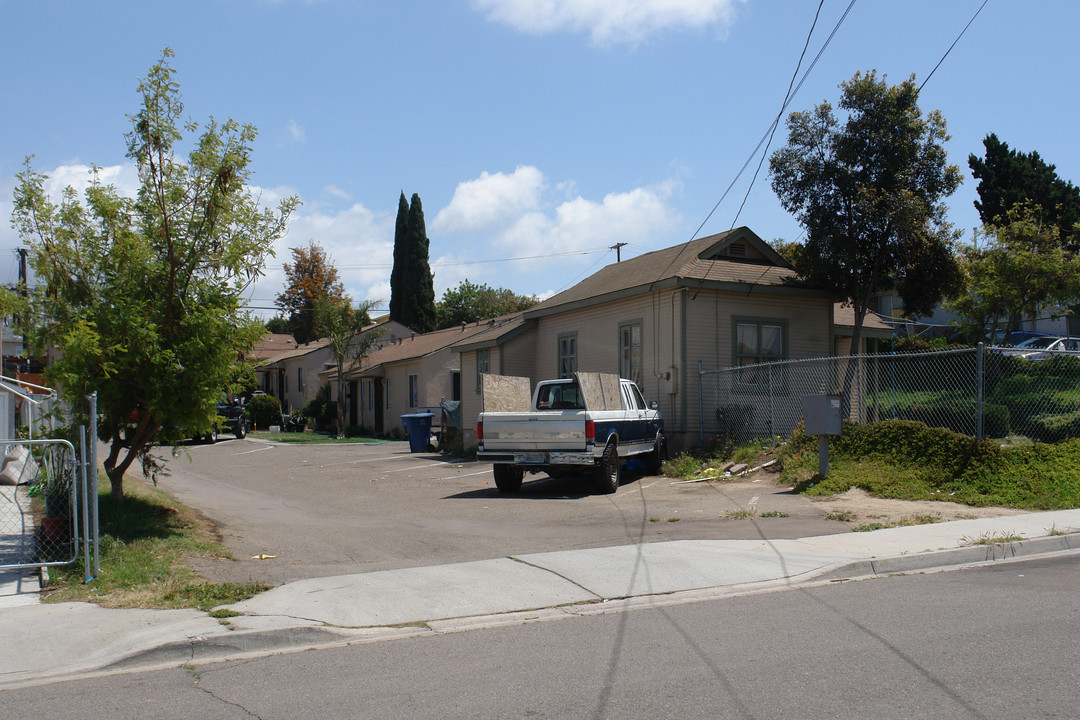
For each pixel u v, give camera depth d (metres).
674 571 7.81
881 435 13.55
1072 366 15.08
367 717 4.43
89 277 9.88
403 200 58.72
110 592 7.08
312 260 66.12
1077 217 35.28
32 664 5.44
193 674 5.30
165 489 15.45
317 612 6.53
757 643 5.57
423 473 19.16
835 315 22.17
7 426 15.84
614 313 20.86
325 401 41.84
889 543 8.75
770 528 10.02
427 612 6.63
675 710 4.38
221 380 10.20
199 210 10.04
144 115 9.70
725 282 18.56
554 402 15.99
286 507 13.45
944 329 33.94
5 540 9.18
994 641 5.44
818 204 18.36
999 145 37.28
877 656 5.19
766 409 19.27
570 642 5.78
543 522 11.31
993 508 10.72
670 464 16.84
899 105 17.95
